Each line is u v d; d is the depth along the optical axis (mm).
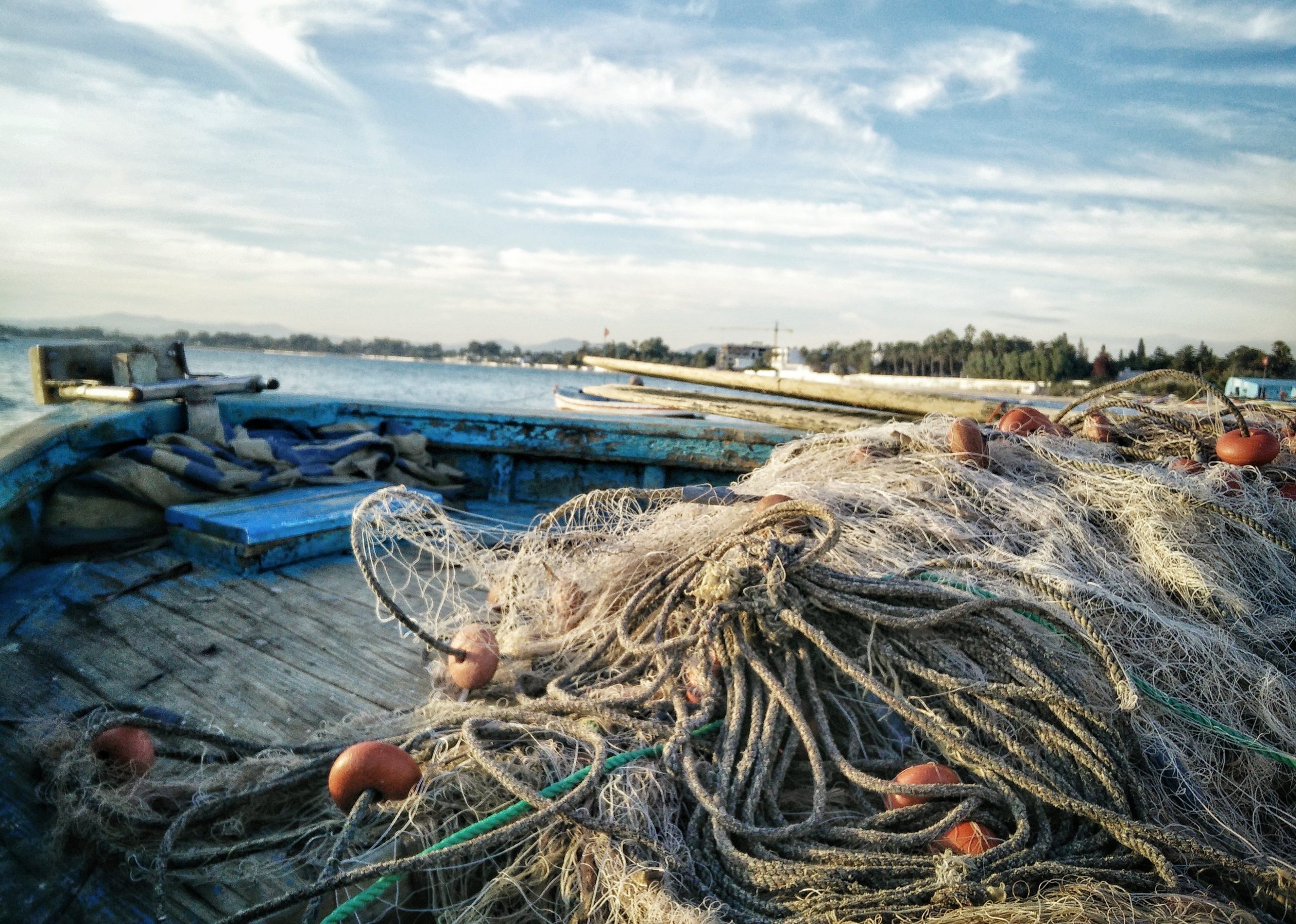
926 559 2924
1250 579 2982
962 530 3113
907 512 3172
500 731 2297
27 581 3652
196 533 4117
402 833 1968
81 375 5254
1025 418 4043
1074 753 2072
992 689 2182
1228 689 2469
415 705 2787
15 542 3838
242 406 5574
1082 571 2924
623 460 6020
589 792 1982
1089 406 4258
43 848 1997
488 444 6035
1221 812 2186
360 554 2422
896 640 2488
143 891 1893
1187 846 1854
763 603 2363
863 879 1885
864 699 2512
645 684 2643
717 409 8070
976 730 2318
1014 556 2936
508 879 1884
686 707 2469
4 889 1846
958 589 2564
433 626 3246
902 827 2096
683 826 2148
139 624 3334
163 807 2107
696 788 2057
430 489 5719
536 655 2977
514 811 1966
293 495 4781
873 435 3791
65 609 3406
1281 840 2164
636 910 1700
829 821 2086
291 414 5836
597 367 11148
